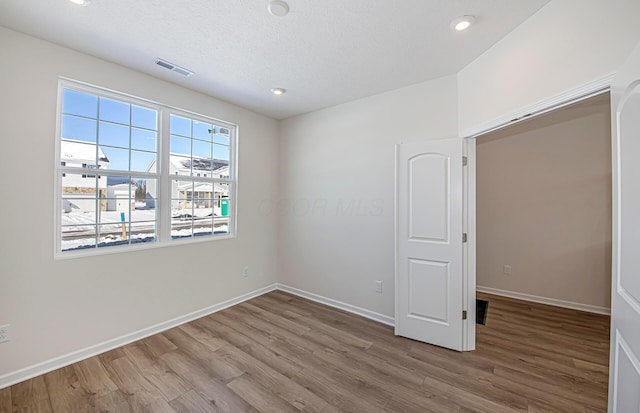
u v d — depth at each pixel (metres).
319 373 2.08
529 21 1.76
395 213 2.69
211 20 1.83
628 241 1.05
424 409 1.72
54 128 2.11
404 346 2.48
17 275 1.95
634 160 1.00
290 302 3.55
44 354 2.05
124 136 2.55
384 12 1.73
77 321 2.22
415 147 2.59
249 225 3.65
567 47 1.51
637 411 0.97
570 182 3.44
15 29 1.92
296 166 3.83
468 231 2.42
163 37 2.02
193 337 2.62
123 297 2.48
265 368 2.14
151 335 2.65
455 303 2.40
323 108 3.52
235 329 2.79
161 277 2.75
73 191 2.25
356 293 3.21
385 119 2.98
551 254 3.55
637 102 0.97
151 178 2.74
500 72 2.02
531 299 3.66
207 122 3.21
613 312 1.19
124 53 2.24
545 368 2.14
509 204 3.80
